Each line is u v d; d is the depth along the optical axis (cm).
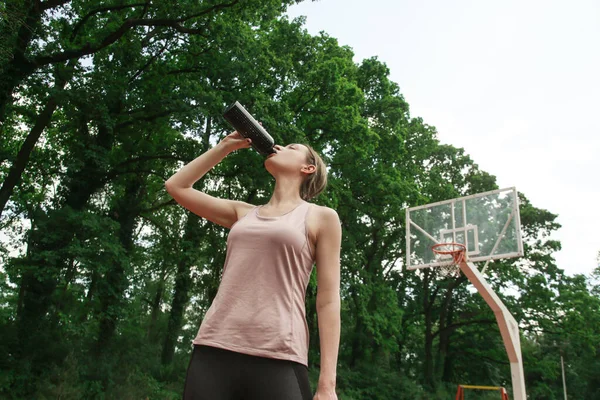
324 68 1706
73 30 1386
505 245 1080
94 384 1303
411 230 1231
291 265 146
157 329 1884
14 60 1195
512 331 1027
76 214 1290
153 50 1527
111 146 1523
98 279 1378
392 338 2262
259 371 131
